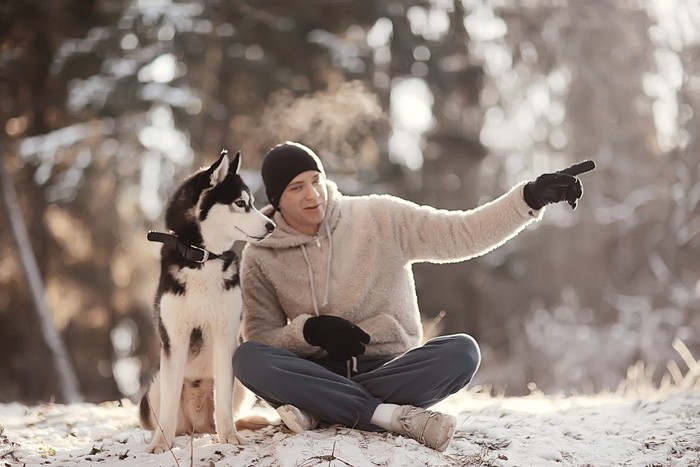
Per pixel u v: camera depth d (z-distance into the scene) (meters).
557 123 22.97
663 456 4.46
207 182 4.64
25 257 14.86
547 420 5.20
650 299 19.25
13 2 15.76
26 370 17.00
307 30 16.33
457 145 19.70
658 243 21.09
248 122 16.55
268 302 4.96
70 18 16.58
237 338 4.72
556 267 21.53
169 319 4.60
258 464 4.16
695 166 20.59
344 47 16.44
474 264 19.88
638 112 22.47
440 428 4.28
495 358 19.48
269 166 4.94
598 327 19.19
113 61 16.08
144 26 16.14
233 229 4.62
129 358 19.42
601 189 22.50
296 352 4.77
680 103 21.25
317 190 4.86
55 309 18.05
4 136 16.84
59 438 5.30
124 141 16.77
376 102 16.92
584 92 22.16
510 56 20.31
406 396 4.55
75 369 18.66
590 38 21.11
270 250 4.97
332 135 16.73
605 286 21.17
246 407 5.18
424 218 4.89
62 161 16.52
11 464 4.52
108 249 17.53
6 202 14.88
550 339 17.98
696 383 6.64
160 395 4.70
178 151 17.09
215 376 4.64
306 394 4.45
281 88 15.85
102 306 18.09
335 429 4.51
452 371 4.54
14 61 16.58
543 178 4.61
